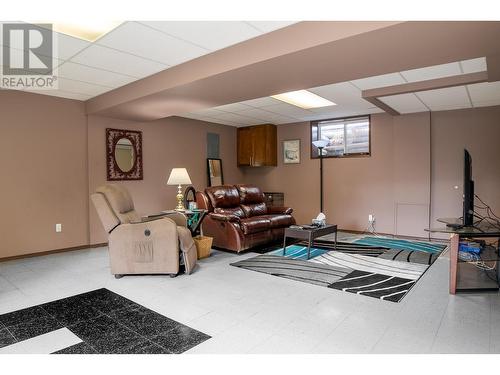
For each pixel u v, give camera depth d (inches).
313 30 99.0
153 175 232.7
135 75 150.9
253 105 213.2
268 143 285.1
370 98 181.3
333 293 119.0
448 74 151.3
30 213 176.2
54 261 166.4
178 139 250.5
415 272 144.4
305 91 179.2
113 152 209.8
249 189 221.8
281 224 207.9
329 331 90.2
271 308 105.9
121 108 179.9
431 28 87.3
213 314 101.5
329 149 266.2
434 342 83.7
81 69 142.5
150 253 137.0
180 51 123.7
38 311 104.2
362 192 250.5
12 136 170.1
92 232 200.4
